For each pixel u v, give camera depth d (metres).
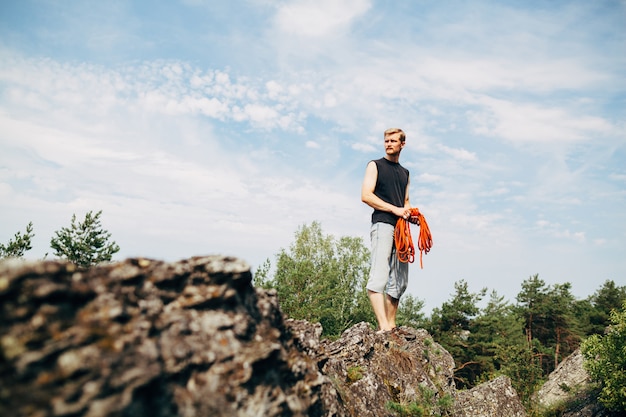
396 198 7.22
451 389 8.11
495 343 32.03
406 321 38.69
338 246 38.19
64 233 16.61
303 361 3.57
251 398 2.65
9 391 1.77
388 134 7.33
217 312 2.83
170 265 2.83
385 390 5.87
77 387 1.88
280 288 25.30
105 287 2.44
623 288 44.00
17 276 2.10
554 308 41.50
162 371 2.25
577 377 23.95
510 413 12.74
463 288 35.59
